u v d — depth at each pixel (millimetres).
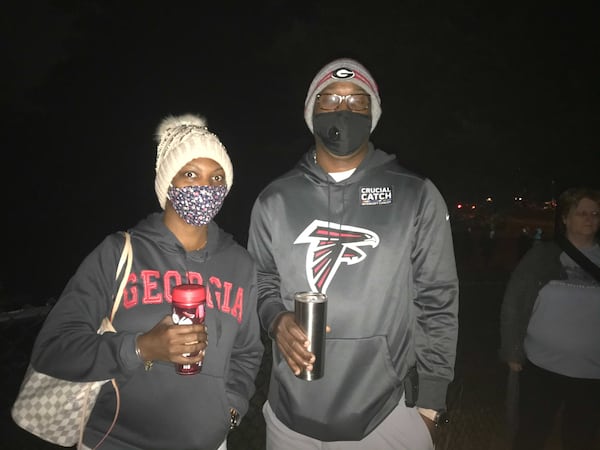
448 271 2270
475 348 7340
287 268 2334
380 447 2293
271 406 2414
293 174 2420
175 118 2150
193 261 2004
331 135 2211
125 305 1863
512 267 16562
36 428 1774
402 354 2273
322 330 2012
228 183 2064
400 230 2232
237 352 2188
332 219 2291
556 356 3092
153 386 1854
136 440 1849
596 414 3053
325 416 2227
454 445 3799
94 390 1812
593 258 3113
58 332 1798
